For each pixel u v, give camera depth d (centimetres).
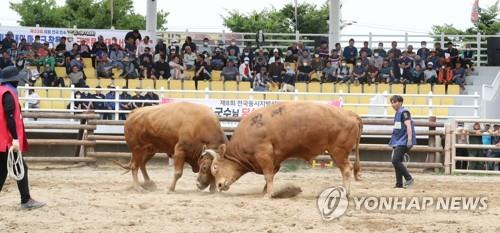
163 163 2741
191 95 3441
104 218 1370
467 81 3922
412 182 1972
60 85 3444
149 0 4122
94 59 3806
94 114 2756
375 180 2258
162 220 1353
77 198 1625
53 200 1580
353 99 3500
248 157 1698
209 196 1702
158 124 1788
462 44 4431
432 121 2717
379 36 4047
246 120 1719
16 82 1462
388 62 3703
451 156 2648
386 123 2712
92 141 2720
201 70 3675
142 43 3872
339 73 3697
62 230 1264
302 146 1681
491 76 3934
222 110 2986
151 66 3672
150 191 1838
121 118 3084
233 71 3675
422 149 2664
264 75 3656
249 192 1803
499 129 2678
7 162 1430
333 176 2388
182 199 1625
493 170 2650
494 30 6047
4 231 1257
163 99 2959
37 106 3388
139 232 1248
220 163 1717
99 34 4053
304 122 1670
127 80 3606
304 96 3425
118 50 3741
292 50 3884
